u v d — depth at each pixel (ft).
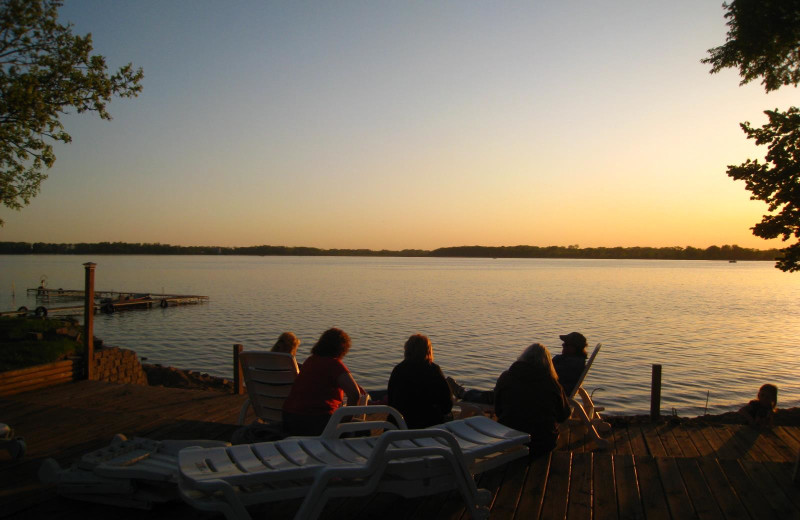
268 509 11.32
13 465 14.10
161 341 96.48
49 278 328.90
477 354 79.71
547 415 14.44
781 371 68.23
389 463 9.42
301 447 10.06
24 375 25.86
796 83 24.88
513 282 302.86
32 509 11.30
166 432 17.58
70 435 17.02
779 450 18.88
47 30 40.34
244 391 27.22
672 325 117.29
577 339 20.47
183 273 412.77
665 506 11.31
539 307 156.66
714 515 10.89
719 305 169.99
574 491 12.10
